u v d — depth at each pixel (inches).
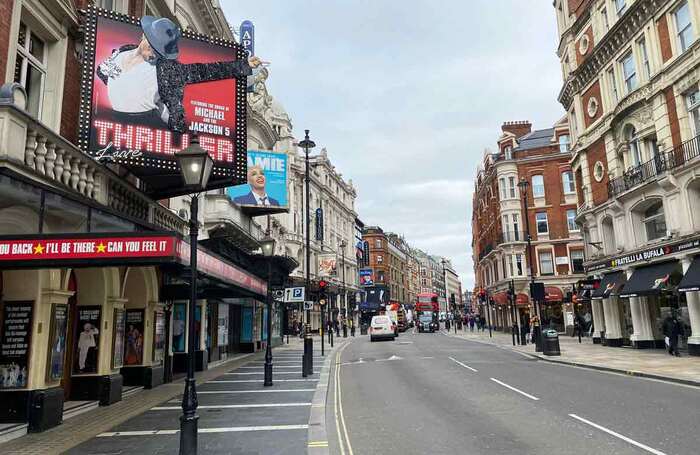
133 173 491.5
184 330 709.3
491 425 325.1
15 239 293.1
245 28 1220.5
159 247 290.2
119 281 474.6
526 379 546.0
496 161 1932.8
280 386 547.2
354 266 2960.1
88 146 432.8
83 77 438.3
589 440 277.7
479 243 2600.9
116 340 469.7
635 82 898.7
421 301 2338.8
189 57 521.7
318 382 573.9
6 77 345.1
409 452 269.4
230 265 463.8
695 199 733.3
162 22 501.7
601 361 698.8
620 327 981.8
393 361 814.5
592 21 1034.1
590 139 1061.8
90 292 452.4
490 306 2300.7
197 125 514.0
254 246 1031.0
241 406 423.2
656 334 884.0
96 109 442.0
